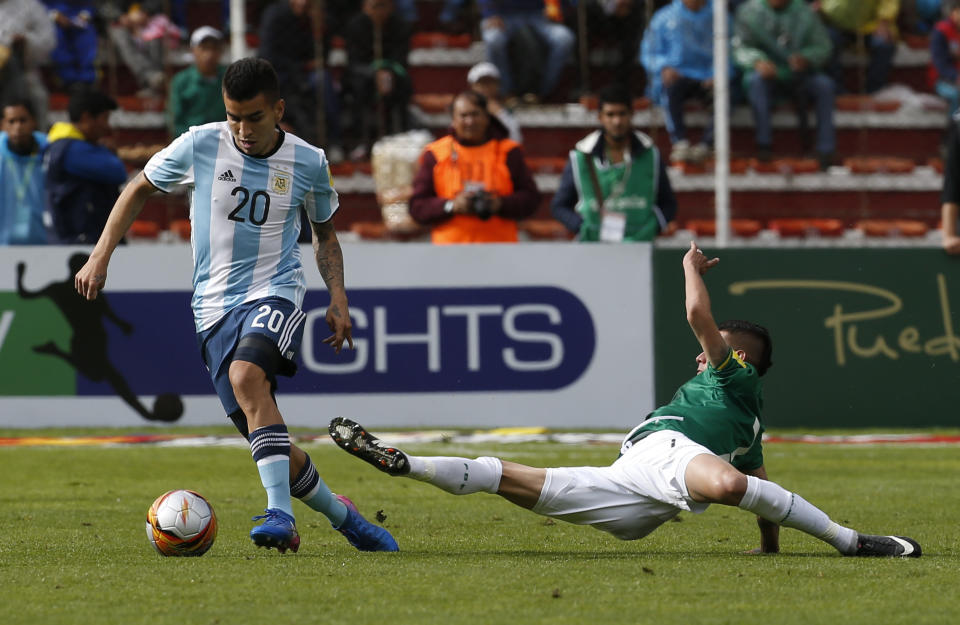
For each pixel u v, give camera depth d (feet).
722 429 53.52
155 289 114.62
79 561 51.72
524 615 39.99
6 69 142.10
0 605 41.78
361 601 42.24
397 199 141.69
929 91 169.37
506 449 102.89
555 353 116.78
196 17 170.71
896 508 73.92
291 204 55.06
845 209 156.46
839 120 163.63
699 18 150.51
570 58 157.69
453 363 116.16
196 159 54.24
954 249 118.93
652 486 51.70
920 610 41.09
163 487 82.58
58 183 113.19
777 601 42.55
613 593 43.88
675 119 151.53
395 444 106.01
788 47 151.74
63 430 113.50
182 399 115.03
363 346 115.34
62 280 113.80
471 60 168.76
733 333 57.31
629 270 117.08
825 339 118.62
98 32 162.71
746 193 154.92
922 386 119.14
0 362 113.60
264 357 52.24
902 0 176.14
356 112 148.15
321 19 143.64
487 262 116.26
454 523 66.85
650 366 117.39
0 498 76.95
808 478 89.35
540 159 155.94
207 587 44.83
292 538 51.11
